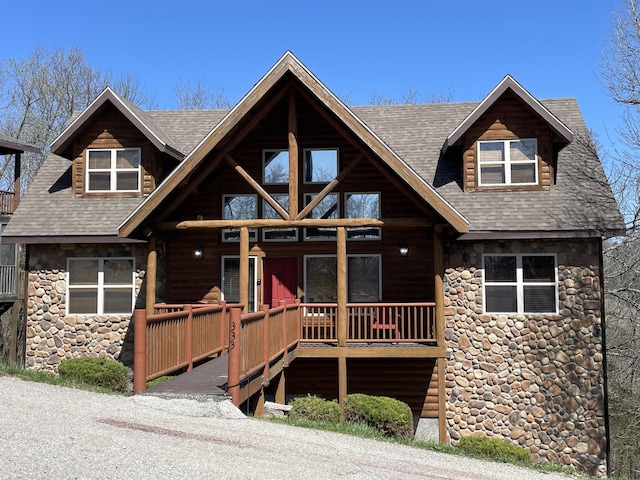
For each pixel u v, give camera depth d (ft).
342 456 24.58
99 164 56.08
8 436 21.35
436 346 45.88
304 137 53.26
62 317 53.42
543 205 49.98
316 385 51.67
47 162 61.31
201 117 64.54
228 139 45.78
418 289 51.65
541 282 49.03
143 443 22.17
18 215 54.39
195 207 53.98
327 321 51.93
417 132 60.08
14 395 28.27
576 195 50.49
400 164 42.57
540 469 31.01
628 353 69.15
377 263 52.60
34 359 53.21
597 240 48.67
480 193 51.85
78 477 17.84
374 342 47.24
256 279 53.26
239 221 46.47
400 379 50.78
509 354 48.80
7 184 120.67
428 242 51.96
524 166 51.93
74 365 40.57
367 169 52.65
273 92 45.83
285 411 38.52
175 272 53.93
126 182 55.77
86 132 56.13
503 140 52.06
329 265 53.21
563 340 48.37
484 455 32.58
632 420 65.67
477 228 48.16
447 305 49.67
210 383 31.48
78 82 127.34
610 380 69.21
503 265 49.70
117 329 53.06
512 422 48.29
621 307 72.13
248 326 31.65
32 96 121.29
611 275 69.00
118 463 19.51
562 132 50.01
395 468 23.89
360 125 42.93
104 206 54.70
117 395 30.60
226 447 23.16
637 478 67.26
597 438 47.34
